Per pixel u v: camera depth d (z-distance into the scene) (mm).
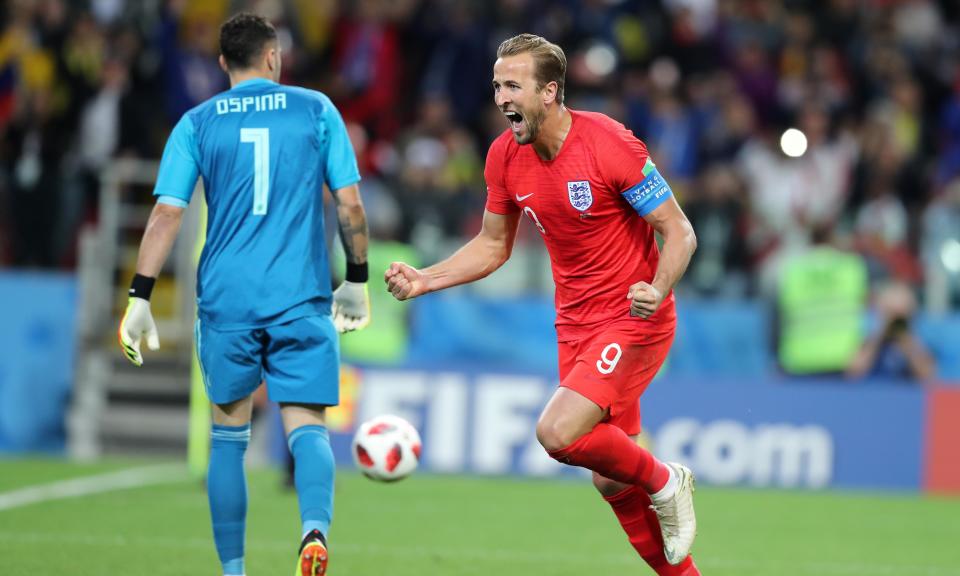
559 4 56062
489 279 43438
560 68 18328
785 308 42750
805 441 39938
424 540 27609
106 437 42719
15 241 44562
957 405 39938
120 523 28469
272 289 18641
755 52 55750
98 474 37156
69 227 44750
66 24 49531
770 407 40031
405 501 33750
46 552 24516
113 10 52656
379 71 52344
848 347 42188
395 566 24250
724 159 50031
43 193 44594
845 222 47719
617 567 24781
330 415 40219
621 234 18828
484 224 19906
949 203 45719
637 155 18375
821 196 49656
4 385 41906
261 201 18750
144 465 39875
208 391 19000
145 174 45094
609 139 18375
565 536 28750
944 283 44094
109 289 44531
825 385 40125
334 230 32125
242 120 18938
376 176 47844
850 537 30078
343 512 31484
